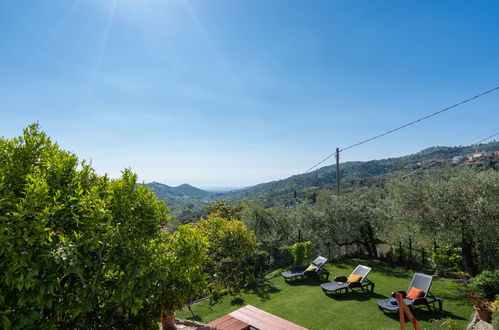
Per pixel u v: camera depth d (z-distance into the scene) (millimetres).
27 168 4281
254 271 15172
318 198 20875
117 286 4262
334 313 8938
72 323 4203
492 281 7648
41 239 3340
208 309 9938
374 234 16844
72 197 4066
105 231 4242
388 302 8570
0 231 3129
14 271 3121
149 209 4805
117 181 4719
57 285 3473
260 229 20375
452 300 9250
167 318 7117
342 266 15031
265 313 5586
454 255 11836
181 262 5359
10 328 3248
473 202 9539
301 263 15461
